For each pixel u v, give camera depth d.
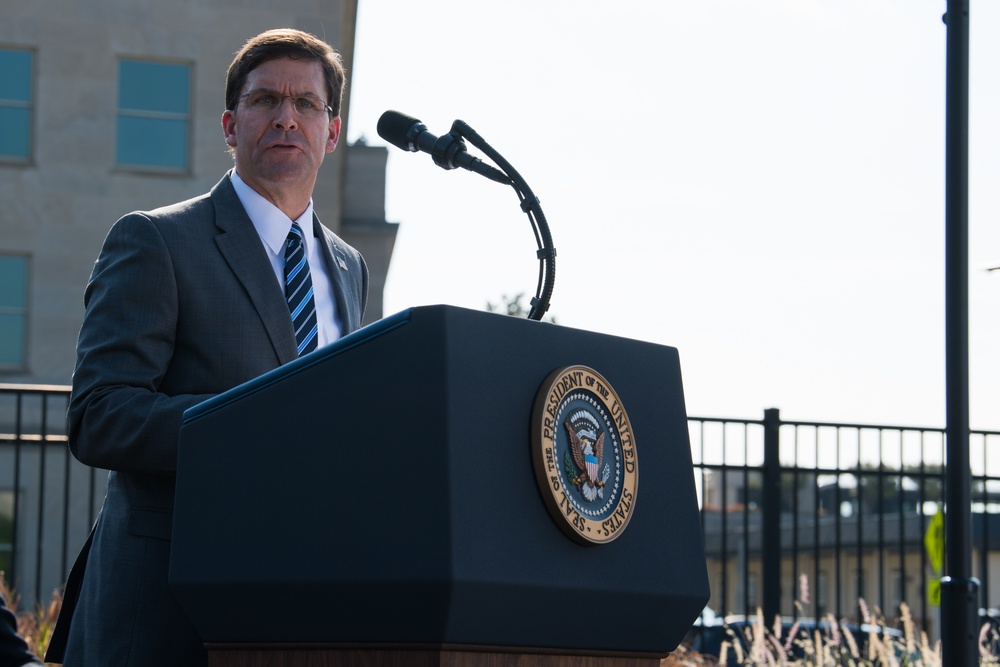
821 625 13.12
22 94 35.84
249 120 4.51
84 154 35.88
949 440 6.45
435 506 2.69
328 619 2.87
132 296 4.12
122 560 4.07
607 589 2.96
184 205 4.42
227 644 3.12
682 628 3.25
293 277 4.45
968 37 6.57
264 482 3.01
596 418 3.03
